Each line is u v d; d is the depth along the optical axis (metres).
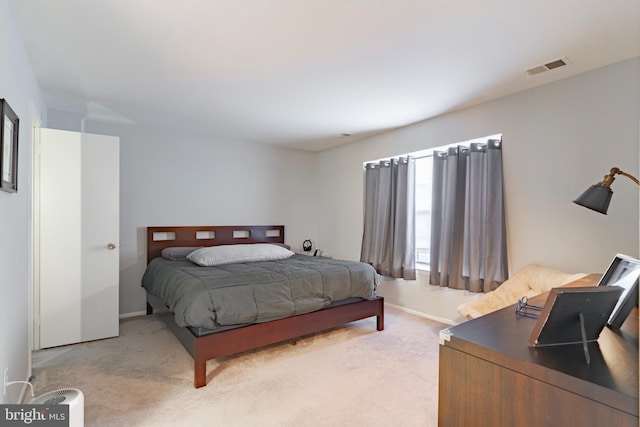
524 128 2.92
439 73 2.59
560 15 1.83
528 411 0.87
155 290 3.27
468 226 3.30
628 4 1.72
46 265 2.88
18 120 1.84
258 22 1.93
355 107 3.36
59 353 2.77
